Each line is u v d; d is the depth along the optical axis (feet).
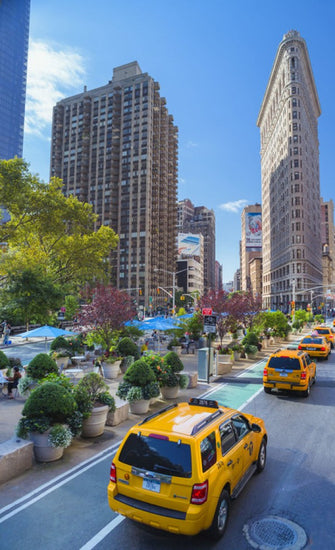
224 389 46.37
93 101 413.18
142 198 377.09
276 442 27.58
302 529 16.38
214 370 57.77
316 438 28.50
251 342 81.00
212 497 14.90
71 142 419.74
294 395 43.21
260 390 45.88
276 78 387.14
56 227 128.36
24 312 99.91
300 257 316.40
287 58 346.13
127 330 73.82
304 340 75.87
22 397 42.32
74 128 419.54
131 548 15.20
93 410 28.45
